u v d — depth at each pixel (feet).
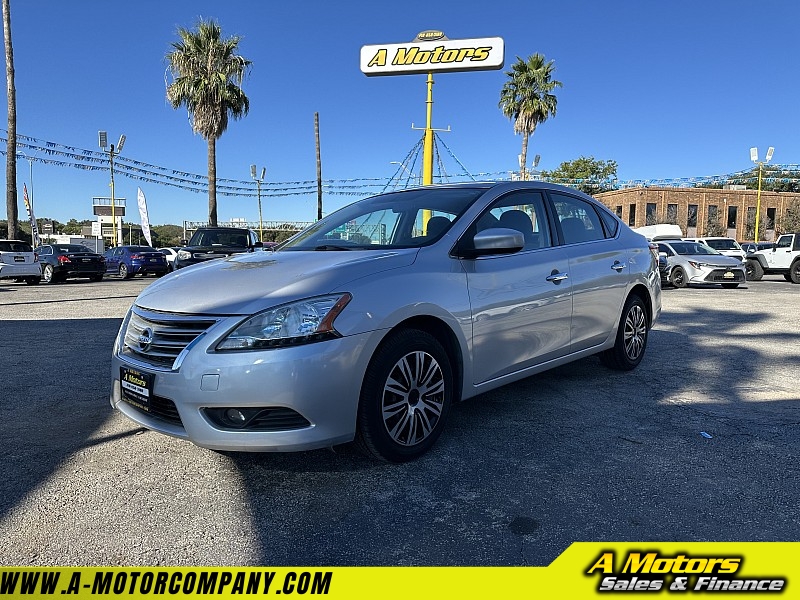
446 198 12.98
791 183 189.98
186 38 75.97
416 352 10.17
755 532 8.04
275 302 8.96
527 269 12.60
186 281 10.47
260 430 8.81
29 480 9.78
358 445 9.98
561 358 13.82
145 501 9.04
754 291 46.11
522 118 98.94
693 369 17.40
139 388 9.56
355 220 13.51
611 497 9.05
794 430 11.98
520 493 9.21
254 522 8.40
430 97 51.78
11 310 32.42
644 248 17.49
